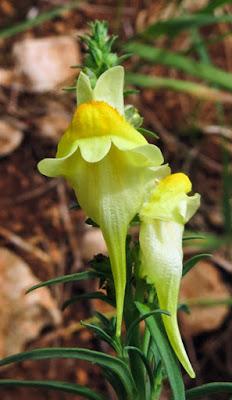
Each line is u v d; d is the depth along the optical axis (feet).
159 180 0.34
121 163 0.32
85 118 0.31
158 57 0.83
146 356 0.36
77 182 0.32
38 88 0.87
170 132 0.87
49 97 0.87
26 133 0.83
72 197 0.79
